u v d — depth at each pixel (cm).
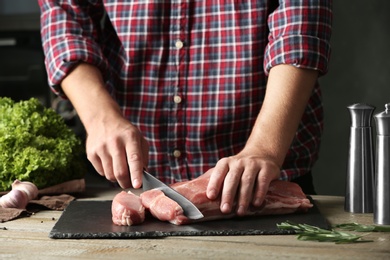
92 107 216
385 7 372
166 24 238
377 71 377
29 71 406
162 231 176
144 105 244
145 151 207
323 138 387
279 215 192
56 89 235
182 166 245
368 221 188
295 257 156
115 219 183
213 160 243
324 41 218
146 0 238
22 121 235
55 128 244
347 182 199
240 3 234
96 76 228
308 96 215
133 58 242
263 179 189
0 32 406
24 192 211
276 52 215
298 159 243
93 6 246
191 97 241
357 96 381
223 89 238
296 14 217
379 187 182
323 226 180
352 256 156
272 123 204
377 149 182
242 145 244
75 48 229
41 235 178
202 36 238
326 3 220
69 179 238
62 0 241
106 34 254
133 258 158
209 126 240
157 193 189
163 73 241
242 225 181
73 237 174
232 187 185
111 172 204
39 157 226
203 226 180
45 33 239
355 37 378
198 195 186
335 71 382
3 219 193
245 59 235
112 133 204
